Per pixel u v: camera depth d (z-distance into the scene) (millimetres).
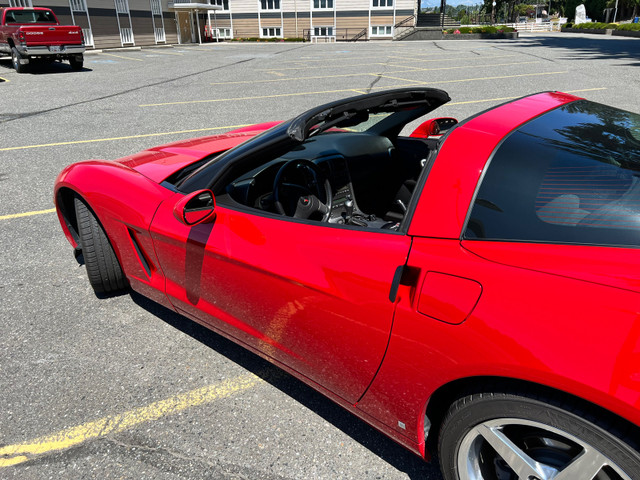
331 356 1854
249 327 2197
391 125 2912
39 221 4414
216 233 2129
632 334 1155
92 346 2721
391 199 3074
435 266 1474
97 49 26984
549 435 1370
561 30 45812
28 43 14977
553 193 1434
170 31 33688
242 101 10055
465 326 1386
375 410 1812
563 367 1214
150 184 2613
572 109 1901
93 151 6641
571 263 1296
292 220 1943
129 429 2168
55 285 3344
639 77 11492
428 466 1941
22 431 2170
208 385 2420
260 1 39656
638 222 1312
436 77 12953
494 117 1739
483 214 1468
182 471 1952
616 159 1524
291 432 2129
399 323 1544
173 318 2971
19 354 2658
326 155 2648
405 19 38844
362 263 1645
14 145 7098
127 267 2832
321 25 39688
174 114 8945
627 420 1174
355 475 1910
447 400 1641
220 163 2225
